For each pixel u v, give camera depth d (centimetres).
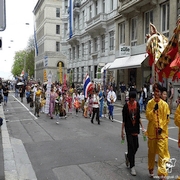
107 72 2867
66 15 4550
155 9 2164
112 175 598
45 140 964
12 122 1430
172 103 1808
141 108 1866
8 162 681
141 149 823
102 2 3192
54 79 5662
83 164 679
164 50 613
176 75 604
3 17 477
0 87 2273
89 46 3600
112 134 1068
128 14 2569
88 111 1680
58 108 1373
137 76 2398
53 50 5978
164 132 558
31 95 2156
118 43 2805
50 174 615
